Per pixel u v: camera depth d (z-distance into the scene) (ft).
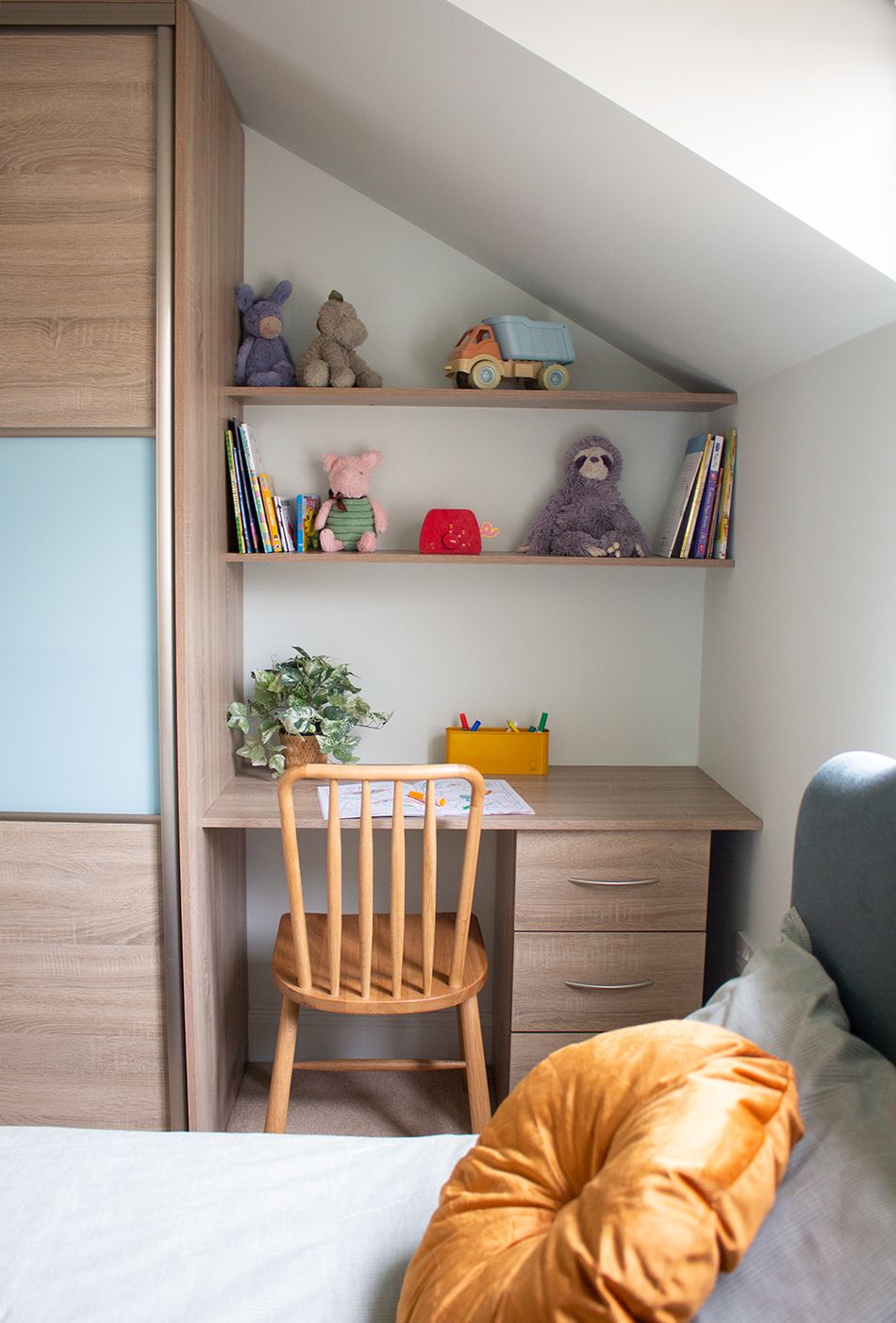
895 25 5.37
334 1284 4.31
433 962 7.61
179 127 6.77
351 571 9.25
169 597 7.16
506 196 7.18
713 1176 3.26
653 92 5.37
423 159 7.36
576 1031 8.02
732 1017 4.62
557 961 7.94
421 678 9.39
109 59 6.79
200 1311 4.14
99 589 7.29
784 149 5.43
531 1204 3.84
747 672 8.18
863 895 4.56
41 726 7.43
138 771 7.42
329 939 7.14
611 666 9.44
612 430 9.19
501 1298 3.43
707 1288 3.20
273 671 8.98
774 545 7.60
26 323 7.02
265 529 8.34
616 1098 3.81
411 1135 8.46
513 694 9.44
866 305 5.92
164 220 6.84
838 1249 3.34
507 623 9.36
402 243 8.97
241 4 6.41
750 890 8.10
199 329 7.32
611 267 7.36
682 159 5.54
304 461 9.14
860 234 5.49
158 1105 7.66
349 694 9.14
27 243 6.95
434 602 9.31
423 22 5.56
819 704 6.81
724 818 7.82
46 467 7.19
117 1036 7.61
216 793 8.14
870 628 6.12
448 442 9.14
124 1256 4.42
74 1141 5.23
